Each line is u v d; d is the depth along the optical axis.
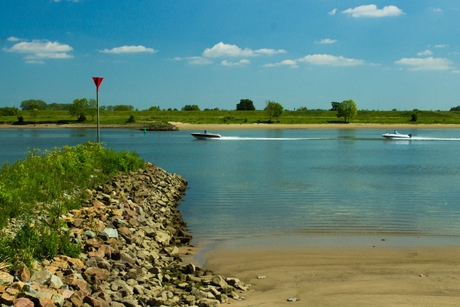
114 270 10.51
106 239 12.47
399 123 162.25
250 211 21.88
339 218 20.14
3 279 8.14
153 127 133.62
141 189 22.88
